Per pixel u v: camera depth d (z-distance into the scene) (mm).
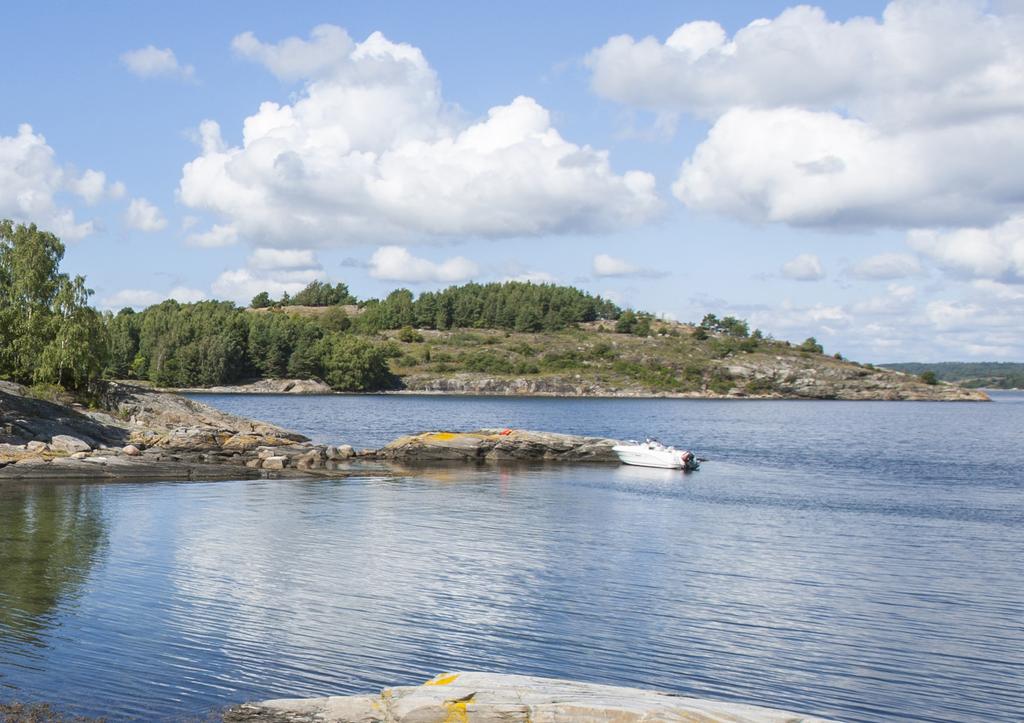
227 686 16094
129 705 14992
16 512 36094
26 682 15969
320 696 15750
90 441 59719
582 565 27891
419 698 13641
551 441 68500
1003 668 18547
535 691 14031
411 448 66688
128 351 190625
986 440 102188
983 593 25188
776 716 12977
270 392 198375
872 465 69625
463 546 30656
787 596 24391
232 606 21688
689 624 21250
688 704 13367
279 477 52312
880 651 19547
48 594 22250
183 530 32406
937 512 42375
